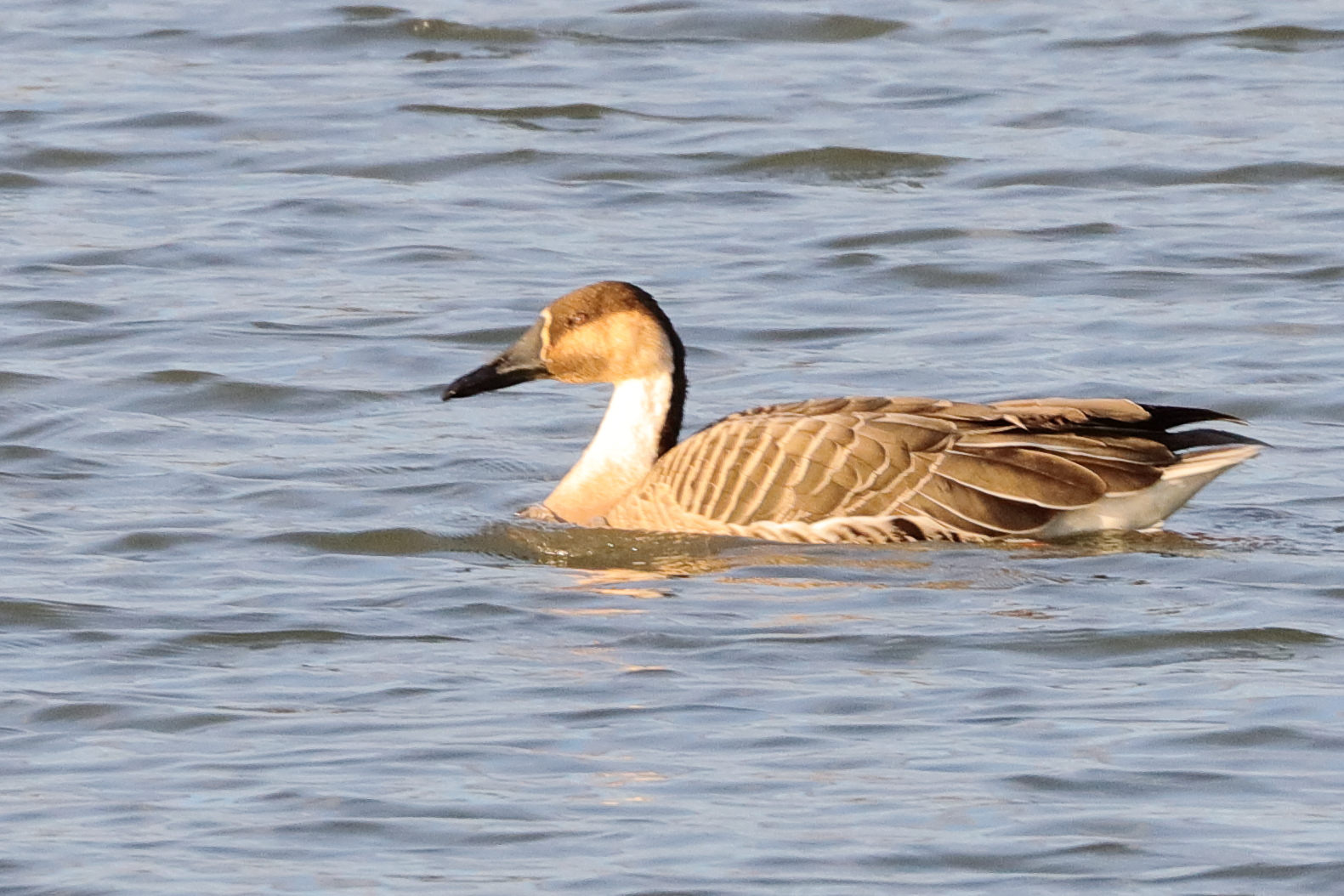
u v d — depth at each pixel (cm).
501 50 3011
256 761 1123
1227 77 2841
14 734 1164
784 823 1039
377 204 2431
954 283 2181
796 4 3197
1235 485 1633
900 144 2605
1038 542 1480
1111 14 3155
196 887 975
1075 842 1017
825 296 2139
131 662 1277
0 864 1002
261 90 2823
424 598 1403
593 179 2522
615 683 1235
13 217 2389
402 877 984
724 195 2462
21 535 1530
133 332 2034
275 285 2177
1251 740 1136
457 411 1864
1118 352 1961
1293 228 2306
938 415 1518
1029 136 2630
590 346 1606
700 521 1529
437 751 1132
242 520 1577
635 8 3170
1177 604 1358
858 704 1196
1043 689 1217
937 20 3131
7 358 1967
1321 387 1858
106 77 2877
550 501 1606
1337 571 1420
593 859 1003
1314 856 1001
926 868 993
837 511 1498
